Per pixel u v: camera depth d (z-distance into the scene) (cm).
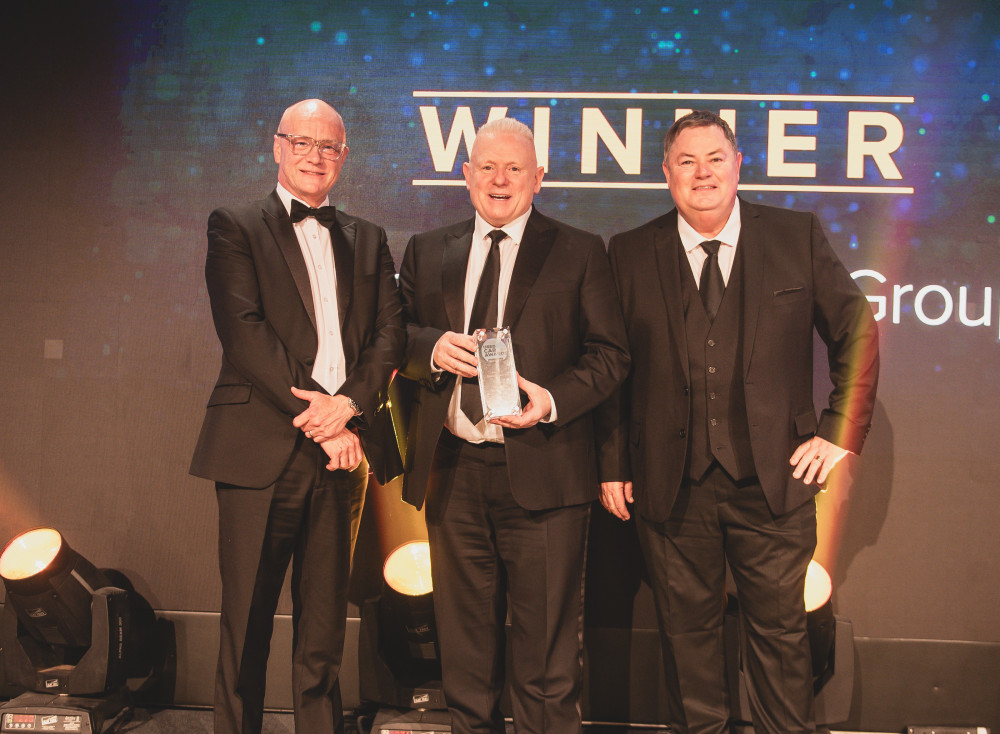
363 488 229
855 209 264
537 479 204
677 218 222
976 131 263
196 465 208
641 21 269
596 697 263
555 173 270
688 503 213
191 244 274
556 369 209
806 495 209
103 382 274
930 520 260
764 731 214
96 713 241
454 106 272
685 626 217
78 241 275
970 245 262
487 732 211
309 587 213
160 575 272
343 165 273
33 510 275
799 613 210
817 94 265
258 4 275
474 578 213
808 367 214
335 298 217
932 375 262
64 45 276
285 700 266
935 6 263
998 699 256
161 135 275
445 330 214
